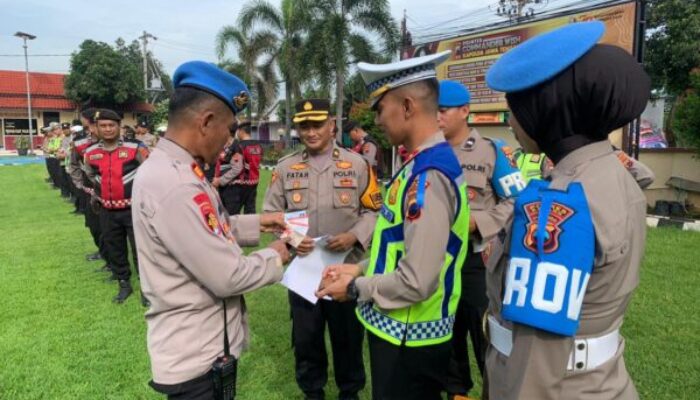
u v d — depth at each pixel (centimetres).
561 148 107
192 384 154
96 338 374
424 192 151
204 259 146
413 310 164
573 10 880
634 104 100
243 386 301
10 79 3297
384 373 171
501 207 248
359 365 274
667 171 930
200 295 154
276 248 186
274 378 311
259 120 2117
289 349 351
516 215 107
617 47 103
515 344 105
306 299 254
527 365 101
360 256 269
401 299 152
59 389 301
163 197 146
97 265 582
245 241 210
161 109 3014
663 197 930
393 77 165
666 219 743
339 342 269
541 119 106
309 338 266
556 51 100
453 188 155
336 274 177
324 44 1456
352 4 1472
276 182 289
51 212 959
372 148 842
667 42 1124
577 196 100
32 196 1184
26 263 589
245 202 705
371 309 174
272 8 1888
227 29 1975
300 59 1520
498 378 118
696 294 425
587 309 104
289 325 393
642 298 416
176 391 153
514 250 105
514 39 996
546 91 103
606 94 99
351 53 1484
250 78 1983
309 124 270
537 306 97
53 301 457
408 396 171
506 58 110
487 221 238
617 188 102
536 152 115
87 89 2958
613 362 108
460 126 267
